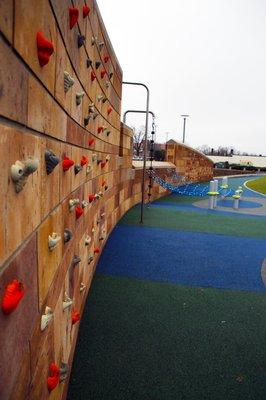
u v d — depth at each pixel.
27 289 1.48
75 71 2.71
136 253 6.89
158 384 2.99
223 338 3.82
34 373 1.67
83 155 3.52
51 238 1.92
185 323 4.11
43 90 1.68
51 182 1.96
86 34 3.27
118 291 4.94
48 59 1.61
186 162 21.81
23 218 1.38
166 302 4.68
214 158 68.94
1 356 1.16
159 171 16.16
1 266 1.12
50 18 1.74
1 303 1.13
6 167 1.14
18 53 1.24
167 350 3.52
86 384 2.93
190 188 20.59
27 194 1.43
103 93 5.26
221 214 12.43
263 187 24.53
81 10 2.87
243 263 6.66
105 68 5.37
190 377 3.11
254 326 4.12
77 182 3.14
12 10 1.16
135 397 2.82
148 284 5.29
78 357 3.30
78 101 2.88
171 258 6.73
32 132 1.50
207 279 5.68
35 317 1.66
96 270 5.73
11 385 1.29
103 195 6.24
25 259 1.43
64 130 2.36
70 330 2.96
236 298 4.94
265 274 6.06
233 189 22.52
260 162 67.81
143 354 3.43
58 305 2.33
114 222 8.94
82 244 3.74
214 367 3.28
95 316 4.14
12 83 1.19
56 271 2.20
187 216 11.58
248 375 3.19
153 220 10.42
